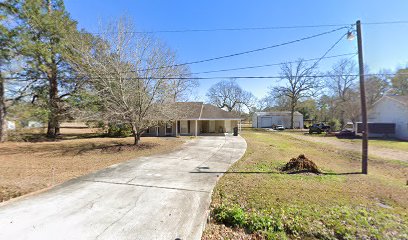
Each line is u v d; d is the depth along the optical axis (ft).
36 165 28.68
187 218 13.25
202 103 84.12
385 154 40.24
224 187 19.04
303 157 27.02
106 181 20.67
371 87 96.48
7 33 44.27
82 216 13.23
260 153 38.58
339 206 14.92
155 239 10.90
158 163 29.14
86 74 43.24
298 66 122.62
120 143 50.49
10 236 10.87
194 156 34.88
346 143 57.72
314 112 152.35
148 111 43.68
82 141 55.62
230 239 11.55
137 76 42.63
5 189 18.83
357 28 25.72
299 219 13.09
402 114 71.31
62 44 50.65
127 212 13.92
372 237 11.25
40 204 14.96
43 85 56.70
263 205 15.14
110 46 41.27
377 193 17.65
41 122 56.90
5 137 53.31
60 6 56.59
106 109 43.55
